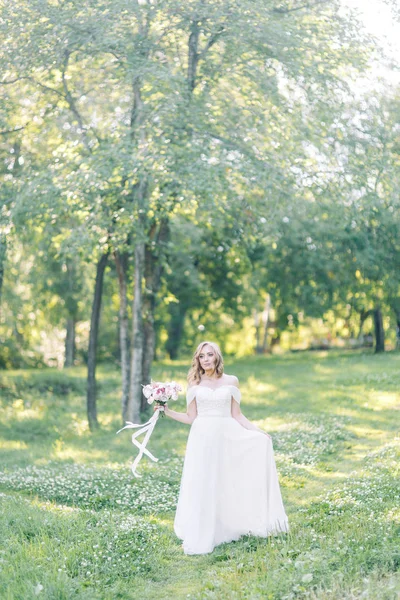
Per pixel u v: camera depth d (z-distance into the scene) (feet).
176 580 22.90
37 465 45.98
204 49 53.98
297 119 52.49
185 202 52.11
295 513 29.78
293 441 46.68
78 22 49.70
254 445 26.71
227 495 26.48
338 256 92.58
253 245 62.69
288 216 75.10
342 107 53.11
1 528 27.02
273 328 147.54
